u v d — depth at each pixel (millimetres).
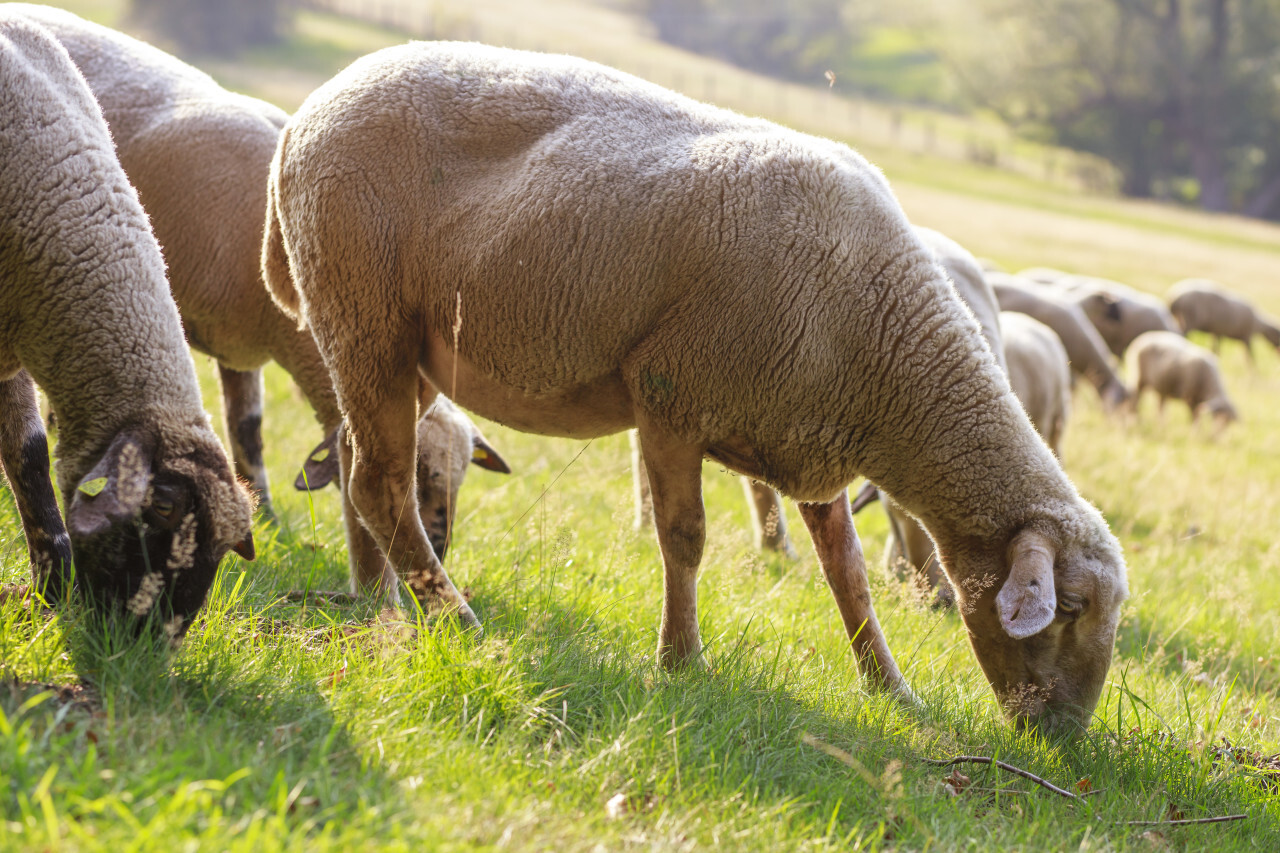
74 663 3232
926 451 4195
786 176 4102
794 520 7988
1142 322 18453
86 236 3564
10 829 2311
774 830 3076
